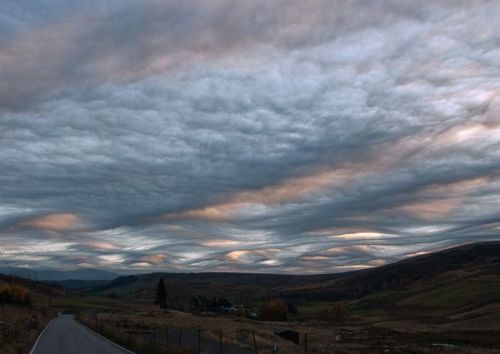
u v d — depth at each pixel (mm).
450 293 172250
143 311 155125
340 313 150625
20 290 132500
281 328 86125
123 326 61812
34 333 45875
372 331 88312
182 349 29281
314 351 39219
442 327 101375
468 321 107000
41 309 129500
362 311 179625
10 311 79250
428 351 44000
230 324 92438
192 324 83125
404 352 42969
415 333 81500
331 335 75000
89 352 28969
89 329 58531
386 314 156750
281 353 35938
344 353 39406
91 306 173125
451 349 46906
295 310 164625
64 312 144875
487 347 51406
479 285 173000
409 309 163250
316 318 147375
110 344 35594
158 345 30062
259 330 74438
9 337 32406
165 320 92375
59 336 44500
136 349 30656
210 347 36781
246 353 33156
